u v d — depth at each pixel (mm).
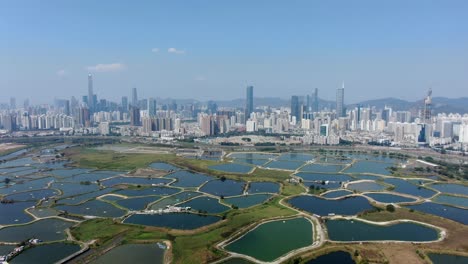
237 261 191875
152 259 196750
